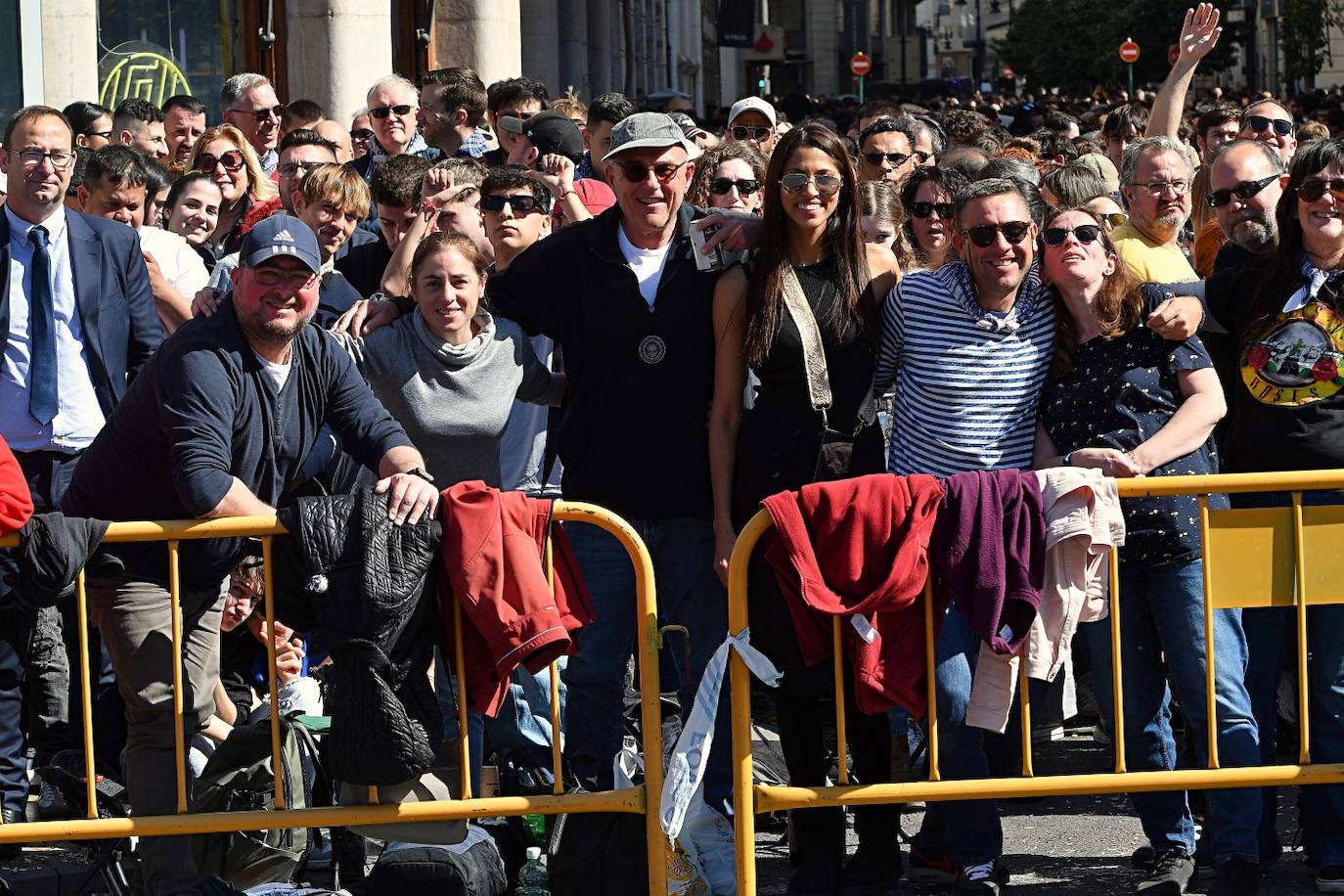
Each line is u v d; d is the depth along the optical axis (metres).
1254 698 5.96
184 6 14.37
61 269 6.56
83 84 13.27
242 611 6.27
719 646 5.43
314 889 5.56
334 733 4.83
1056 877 5.85
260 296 5.03
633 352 5.67
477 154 10.74
